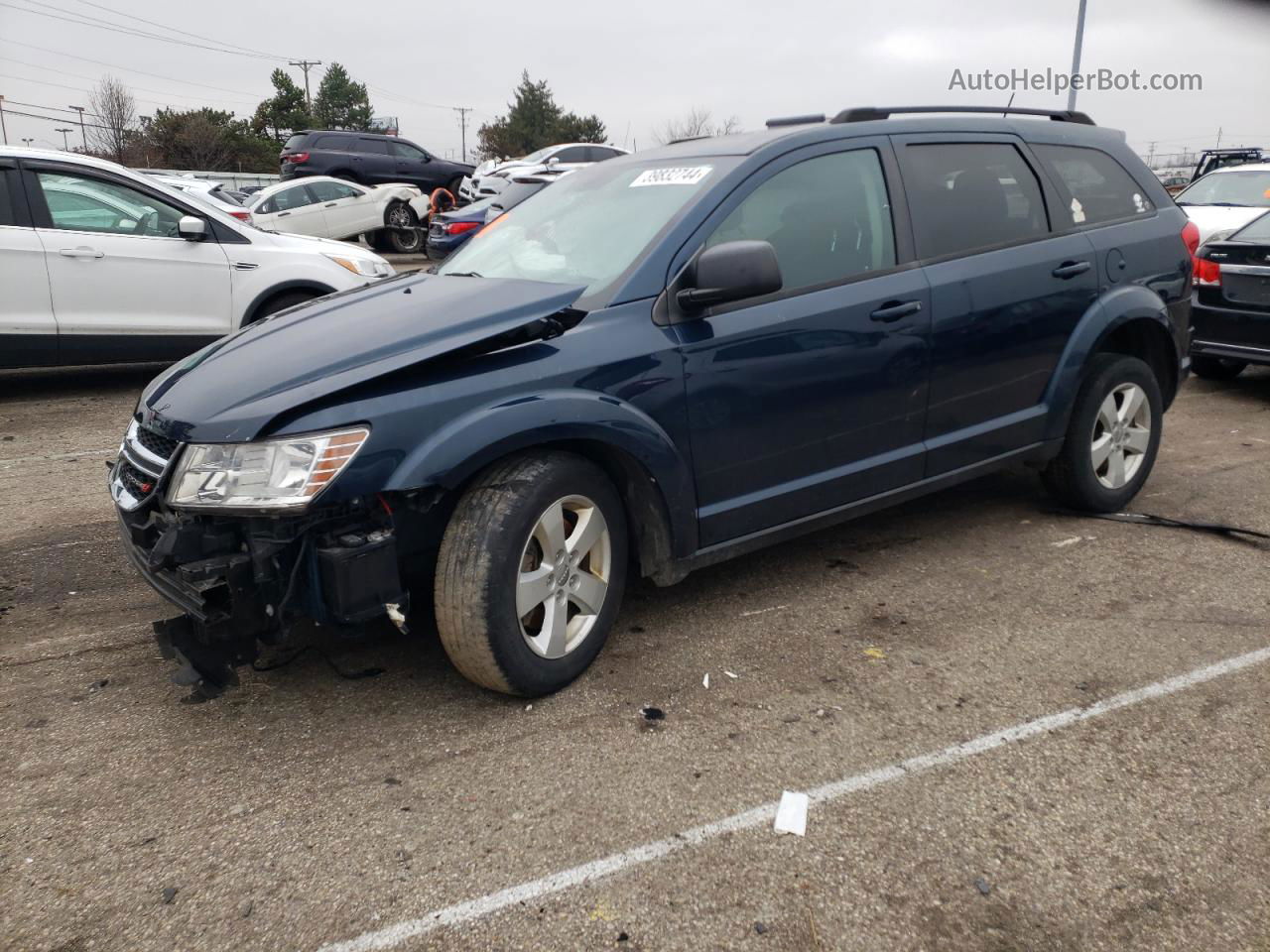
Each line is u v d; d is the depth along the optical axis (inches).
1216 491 204.7
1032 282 166.2
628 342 126.4
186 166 2261.3
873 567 166.7
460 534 115.6
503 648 117.3
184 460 111.7
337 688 129.6
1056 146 179.3
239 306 313.9
